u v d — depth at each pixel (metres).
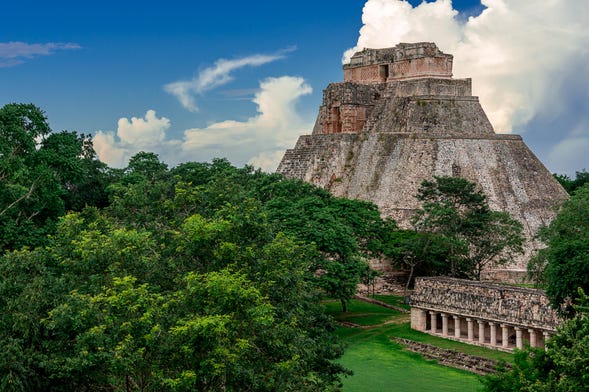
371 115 150.88
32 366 45.41
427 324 88.50
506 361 72.69
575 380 42.50
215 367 41.81
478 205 112.94
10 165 75.06
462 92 146.50
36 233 74.31
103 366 45.03
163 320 44.09
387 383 70.62
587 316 45.53
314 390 49.94
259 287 49.69
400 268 115.06
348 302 104.19
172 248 54.09
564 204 86.88
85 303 45.31
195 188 68.31
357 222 103.19
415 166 134.50
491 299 78.81
